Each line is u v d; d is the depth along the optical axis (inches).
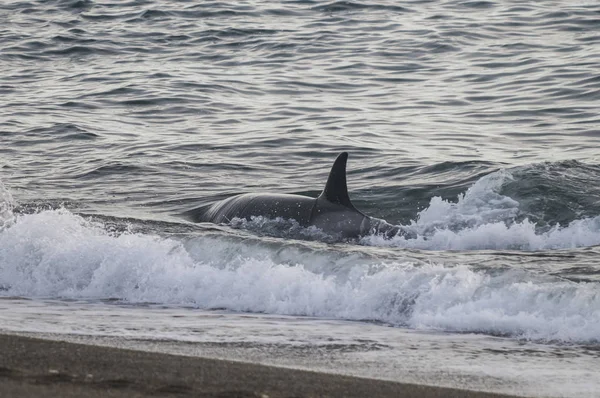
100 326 1371.8
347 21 5118.1
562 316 1380.4
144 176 2736.2
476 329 1397.6
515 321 1389.0
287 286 1583.4
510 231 1991.9
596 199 2199.8
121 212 2268.7
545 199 2198.6
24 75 4318.4
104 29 5157.5
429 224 2101.4
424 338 1339.8
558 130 3139.8
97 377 960.9
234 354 1195.9
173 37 4945.9
